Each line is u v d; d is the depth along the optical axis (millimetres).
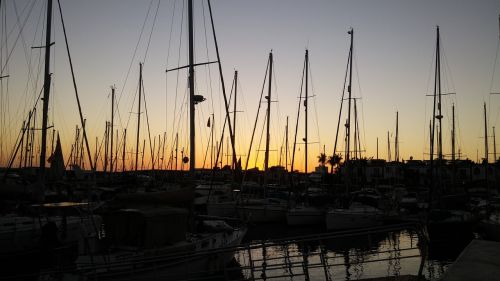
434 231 28328
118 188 37312
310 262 21703
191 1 19484
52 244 18062
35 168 35906
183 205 15758
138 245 13781
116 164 60375
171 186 42438
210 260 16141
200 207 40312
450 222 28500
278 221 37781
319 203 40656
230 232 19703
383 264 21594
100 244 14023
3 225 18547
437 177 45250
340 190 47969
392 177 85562
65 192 28188
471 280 5957
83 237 13930
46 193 25000
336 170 68000
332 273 19422
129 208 14430
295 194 44156
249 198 41438
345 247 26703
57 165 27125
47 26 22141
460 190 53312
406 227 8719
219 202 38438
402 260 22594
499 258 7414
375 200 44375
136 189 38406
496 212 34406
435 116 40906
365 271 19984
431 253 25438
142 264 12977
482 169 75688
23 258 18547
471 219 29766
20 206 20641
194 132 18891
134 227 13922
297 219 36062
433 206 38188
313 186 68812
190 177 18516
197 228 18984
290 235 31984
